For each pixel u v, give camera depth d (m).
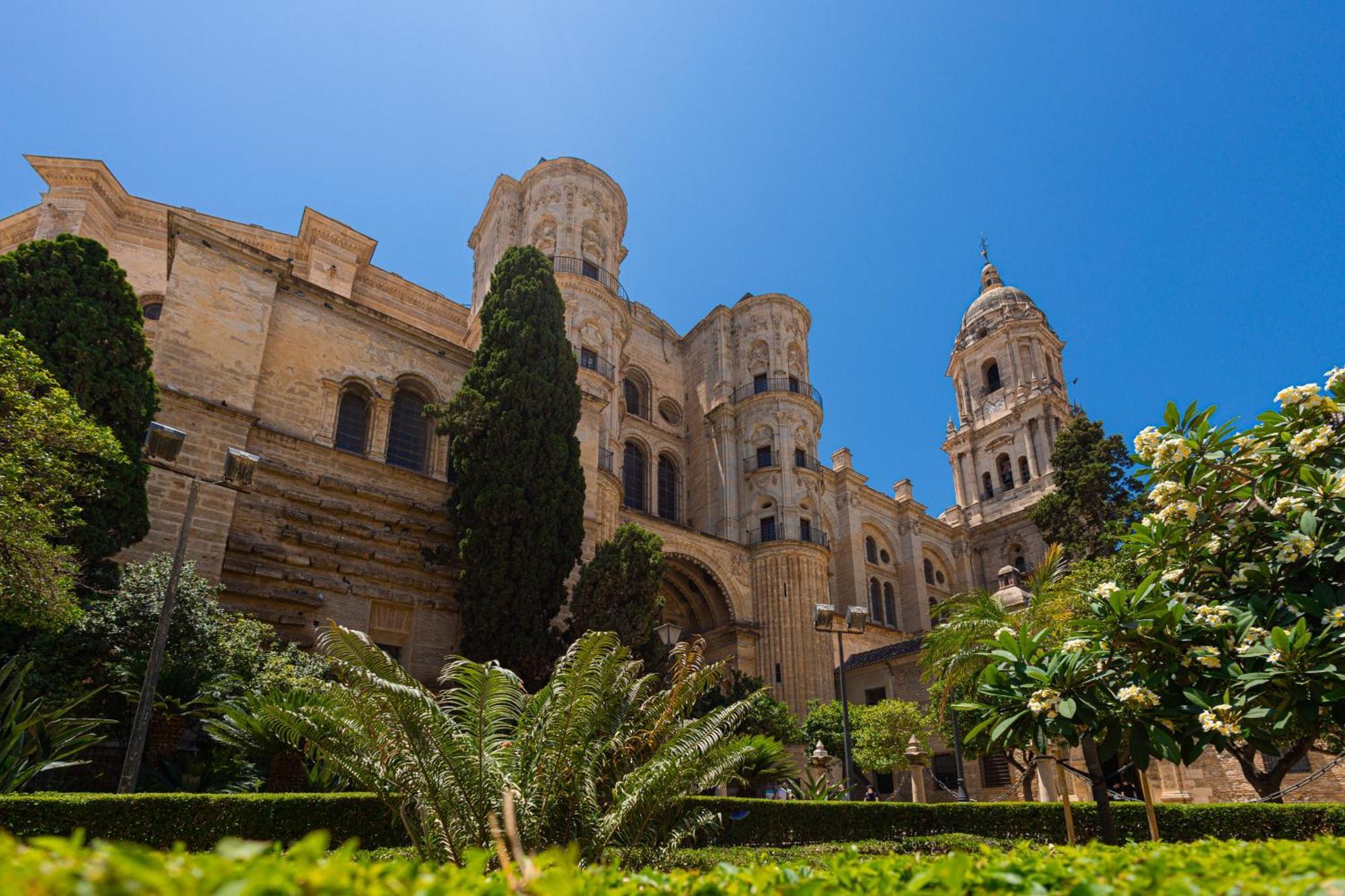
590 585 26.95
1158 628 8.61
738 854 14.13
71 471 17.00
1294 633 7.67
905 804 19.34
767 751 21.69
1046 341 71.56
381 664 10.59
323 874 2.34
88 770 17.75
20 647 17.25
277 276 28.72
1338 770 25.30
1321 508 8.62
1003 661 9.74
